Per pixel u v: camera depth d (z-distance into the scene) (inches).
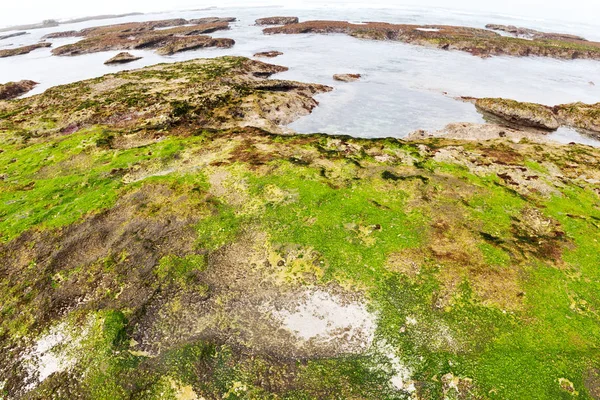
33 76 2299.5
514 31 3747.5
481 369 551.5
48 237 813.2
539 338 593.9
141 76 1921.8
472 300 650.2
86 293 691.4
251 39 3221.0
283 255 741.9
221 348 593.3
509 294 660.1
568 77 2191.2
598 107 1574.8
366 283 682.2
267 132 1264.8
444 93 1849.2
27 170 1075.3
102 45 3029.0
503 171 1019.3
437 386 537.3
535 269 708.7
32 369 580.1
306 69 2255.2
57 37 3796.8
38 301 682.2
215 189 928.3
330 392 535.5
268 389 540.4
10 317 659.4
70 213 875.4
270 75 2130.9
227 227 811.4
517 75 2196.1
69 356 593.0
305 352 586.6
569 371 548.4
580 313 636.1
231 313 645.3
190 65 2121.1
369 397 529.7
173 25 4151.1
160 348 596.4
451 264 713.0
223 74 1903.3
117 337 610.2
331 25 3523.6
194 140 1191.6
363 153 1088.8
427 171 1000.9
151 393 538.9
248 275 708.0
